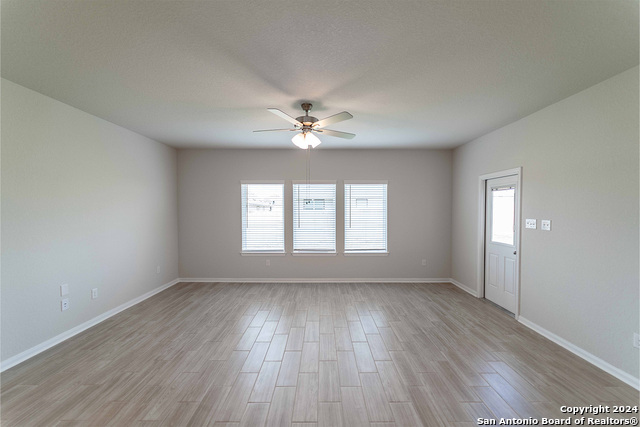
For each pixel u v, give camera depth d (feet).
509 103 10.29
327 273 18.70
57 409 6.83
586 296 9.05
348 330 11.34
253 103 10.41
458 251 17.87
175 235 18.37
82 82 8.70
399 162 18.67
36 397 7.25
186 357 9.27
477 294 15.69
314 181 18.65
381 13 5.61
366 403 7.07
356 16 5.70
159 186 16.66
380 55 7.16
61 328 10.41
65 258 10.57
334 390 7.59
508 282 13.50
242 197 18.69
